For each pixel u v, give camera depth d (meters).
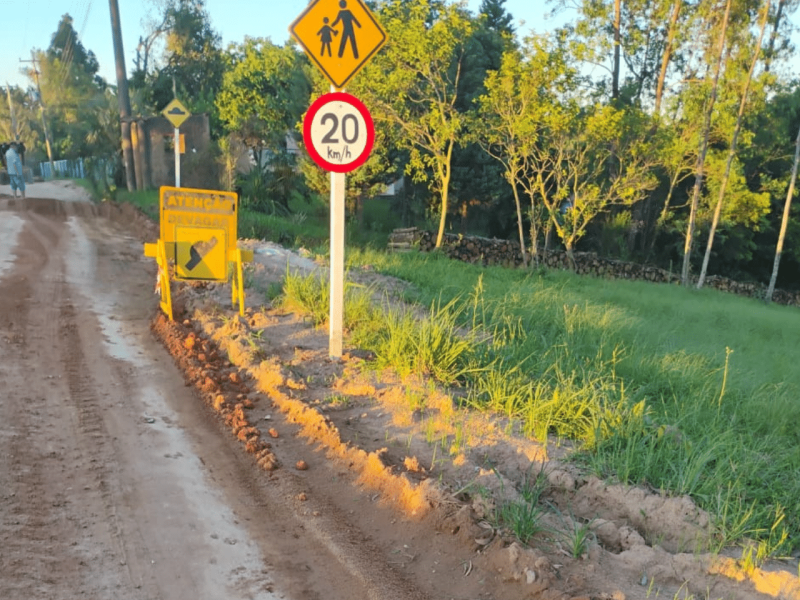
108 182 27.73
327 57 6.23
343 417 5.29
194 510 4.09
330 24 6.19
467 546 3.66
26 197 22.38
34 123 77.31
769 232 37.34
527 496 4.01
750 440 5.46
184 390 6.14
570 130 21.78
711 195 30.55
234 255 8.28
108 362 6.79
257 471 4.62
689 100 28.12
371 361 6.50
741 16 25.81
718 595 3.27
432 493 3.99
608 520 3.90
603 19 25.62
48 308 8.59
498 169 28.19
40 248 12.79
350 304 7.85
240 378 6.23
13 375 6.17
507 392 5.57
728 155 28.19
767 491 4.40
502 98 21.12
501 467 4.49
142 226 16.50
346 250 15.13
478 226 31.30
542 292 12.25
